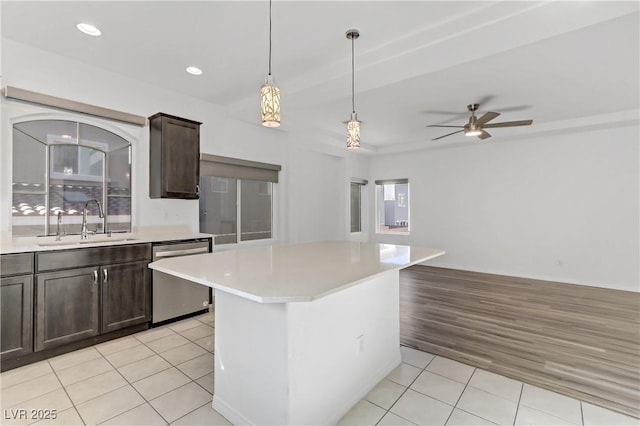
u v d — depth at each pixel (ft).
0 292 7.48
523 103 13.20
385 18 7.77
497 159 18.74
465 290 15.07
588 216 16.11
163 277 10.50
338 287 4.53
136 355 8.47
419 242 21.80
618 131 15.37
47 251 8.16
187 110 12.79
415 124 16.56
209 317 11.43
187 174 11.87
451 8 7.39
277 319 5.17
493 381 7.25
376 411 6.22
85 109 10.03
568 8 6.54
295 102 12.28
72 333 8.58
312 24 8.02
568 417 5.99
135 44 9.05
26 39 8.79
